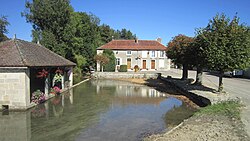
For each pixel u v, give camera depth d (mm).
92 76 38656
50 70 20484
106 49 46750
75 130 10609
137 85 28875
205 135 8633
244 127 9406
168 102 17562
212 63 16547
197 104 16562
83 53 45688
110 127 11086
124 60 50875
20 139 9438
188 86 22750
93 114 13641
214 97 15664
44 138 9570
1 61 14336
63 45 36375
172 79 30672
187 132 9164
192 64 22875
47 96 18531
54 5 36531
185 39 23922
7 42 17141
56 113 13734
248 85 24766
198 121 10602
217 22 17188
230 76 36000
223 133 8750
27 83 14492
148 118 12789
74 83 29734
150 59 51438
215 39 16500
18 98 14250
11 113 13562
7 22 39344
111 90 24156
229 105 13273
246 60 16234
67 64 22422
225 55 16172
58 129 10734
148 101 17969
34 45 20984
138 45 52656
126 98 19281
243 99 15711
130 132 10328
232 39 16219
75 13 45000
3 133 10164
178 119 12578
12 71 14180
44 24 37781
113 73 38531
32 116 12969
